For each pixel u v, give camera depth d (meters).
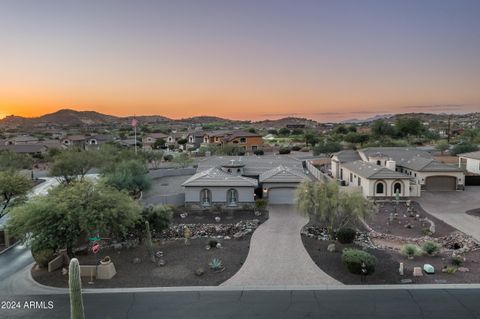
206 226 29.20
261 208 34.25
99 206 20.61
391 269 20.02
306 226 28.91
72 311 12.51
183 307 16.30
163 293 17.77
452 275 19.23
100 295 17.62
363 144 88.62
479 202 36.50
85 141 105.94
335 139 105.12
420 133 104.50
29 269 21.72
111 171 43.75
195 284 18.77
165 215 25.77
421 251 22.12
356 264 18.97
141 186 40.19
